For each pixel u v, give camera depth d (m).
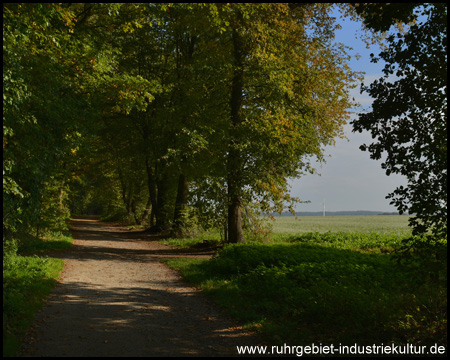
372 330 6.55
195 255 18.83
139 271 13.73
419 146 6.56
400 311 6.95
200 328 7.04
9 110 8.80
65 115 12.60
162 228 32.16
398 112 6.84
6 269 9.96
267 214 20.78
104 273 12.83
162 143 24.06
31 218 11.93
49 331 6.36
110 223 54.78
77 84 14.54
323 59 20.28
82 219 64.62
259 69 18.45
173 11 22.75
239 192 19.34
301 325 7.21
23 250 15.55
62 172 18.59
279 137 18.33
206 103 21.61
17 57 8.95
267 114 18.72
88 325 6.88
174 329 6.93
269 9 16.72
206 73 20.81
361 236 24.33
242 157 19.45
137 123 29.83
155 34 25.64
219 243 22.34
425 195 6.42
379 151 7.08
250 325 7.11
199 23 19.20
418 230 6.51
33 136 10.77
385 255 15.45
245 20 17.11
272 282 10.09
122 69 22.42
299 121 19.66
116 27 18.95
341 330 6.76
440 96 6.45
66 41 13.41
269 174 19.41
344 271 11.02
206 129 20.25
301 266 11.17
